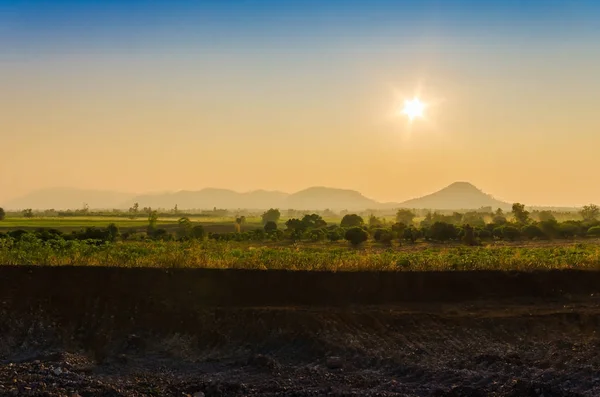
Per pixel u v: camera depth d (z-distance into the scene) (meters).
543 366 22.47
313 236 90.56
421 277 30.59
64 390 19.89
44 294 27.95
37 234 58.56
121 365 23.89
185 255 32.97
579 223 111.88
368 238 89.06
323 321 26.33
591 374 21.22
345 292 29.59
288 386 20.89
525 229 94.94
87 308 27.31
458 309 28.67
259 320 26.48
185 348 25.44
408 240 89.62
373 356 23.95
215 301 28.48
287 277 29.86
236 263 31.70
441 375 21.67
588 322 26.86
